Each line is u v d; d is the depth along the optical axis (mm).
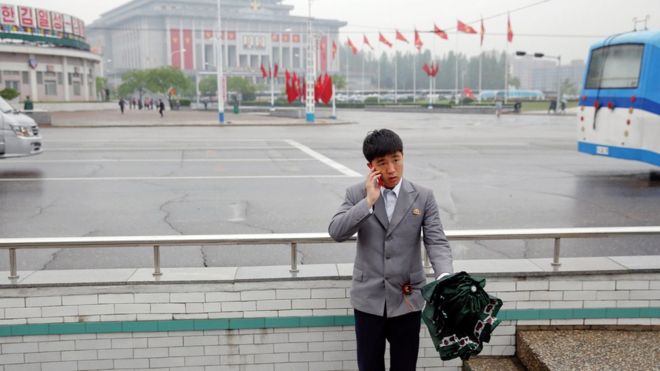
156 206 8742
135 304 3896
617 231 4121
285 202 9086
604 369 3660
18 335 3871
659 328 4207
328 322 3990
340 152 16859
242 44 152625
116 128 28672
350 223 2992
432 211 3184
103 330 3906
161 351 3963
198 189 10312
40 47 54781
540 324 4160
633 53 11391
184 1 160000
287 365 4039
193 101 92312
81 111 55719
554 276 4098
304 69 160000
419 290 3166
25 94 54688
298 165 13789
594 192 10031
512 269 4141
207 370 4012
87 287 3885
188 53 147750
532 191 10117
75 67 60062
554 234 4078
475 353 2893
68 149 17266
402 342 3209
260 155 15945
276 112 45656
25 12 52812
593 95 12414
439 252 3078
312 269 4148
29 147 12414
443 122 37719
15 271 3957
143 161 14398
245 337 3984
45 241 3885
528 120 41000
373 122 37344
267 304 3951
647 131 11164
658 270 4148
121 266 5469
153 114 49500
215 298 3924
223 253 5922
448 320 2855
